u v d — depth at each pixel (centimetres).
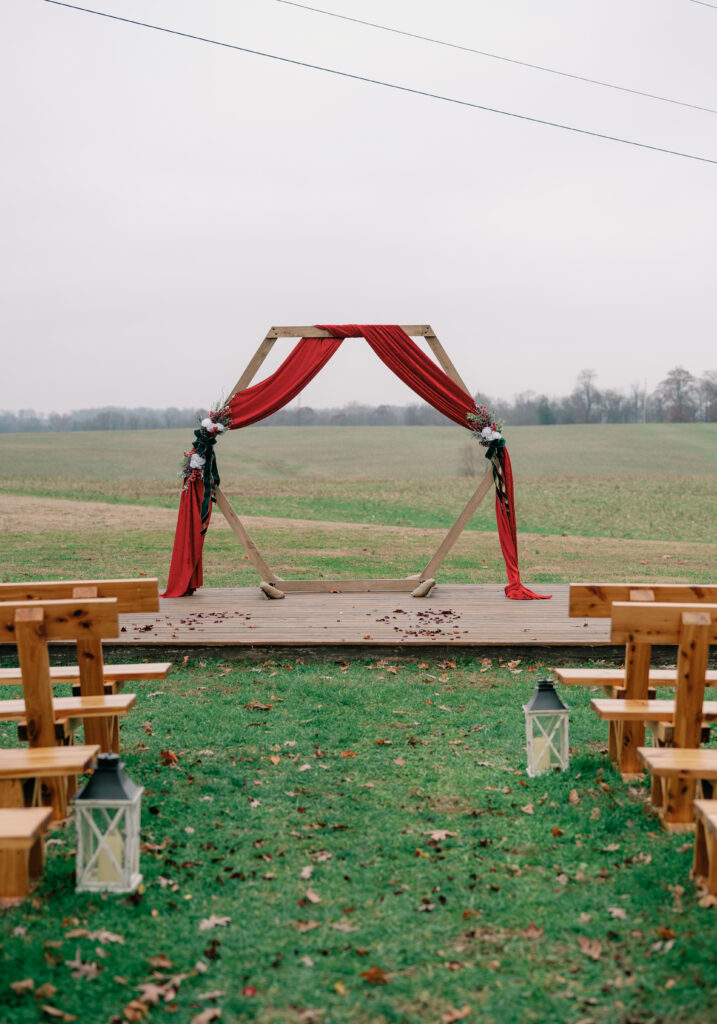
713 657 732
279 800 435
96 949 287
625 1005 257
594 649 738
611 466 4500
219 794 443
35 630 374
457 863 359
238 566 1495
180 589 1009
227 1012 256
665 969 275
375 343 995
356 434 6341
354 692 649
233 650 746
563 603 948
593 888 333
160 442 6016
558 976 274
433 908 319
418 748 523
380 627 809
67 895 329
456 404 1012
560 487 3256
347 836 389
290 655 745
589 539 1922
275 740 538
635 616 384
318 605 938
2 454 5122
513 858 362
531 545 1792
